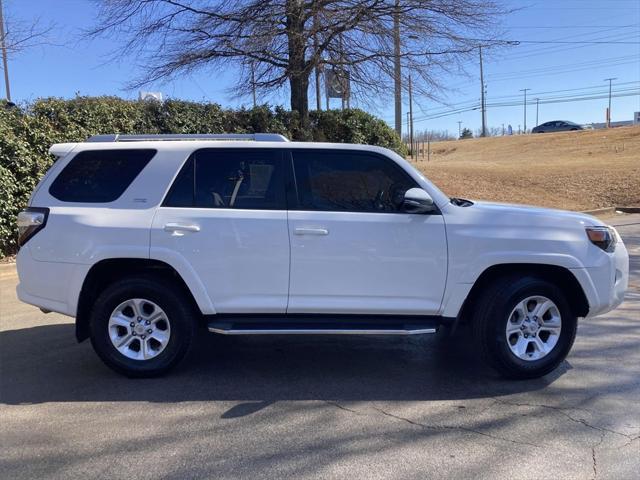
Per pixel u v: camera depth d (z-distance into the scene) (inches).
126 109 477.1
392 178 183.3
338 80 553.9
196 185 182.4
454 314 179.8
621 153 1148.5
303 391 174.7
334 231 176.6
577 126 2294.5
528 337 181.2
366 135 641.0
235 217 177.6
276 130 561.3
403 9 500.1
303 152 184.1
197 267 177.5
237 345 220.2
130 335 183.3
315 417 156.3
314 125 613.9
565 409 159.6
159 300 180.9
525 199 674.8
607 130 1669.5
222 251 177.0
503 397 168.9
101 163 185.8
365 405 163.9
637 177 756.0
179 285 183.9
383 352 211.6
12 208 388.8
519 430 146.9
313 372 191.0
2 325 251.1
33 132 401.1
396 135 683.4
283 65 539.5
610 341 219.5
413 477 124.6
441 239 176.7
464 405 163.3
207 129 534.6
